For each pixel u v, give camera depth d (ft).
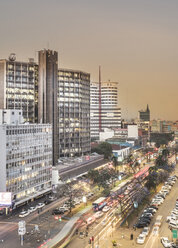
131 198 495.82
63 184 544.62
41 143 531.91
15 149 463.42
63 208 451.94
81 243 339.16
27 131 493.36
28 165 495.82
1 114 509.76
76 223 401.29
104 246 331.16
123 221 410.52
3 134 439.22
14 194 460.55
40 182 529.04
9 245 329.72
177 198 527.40
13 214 434.71
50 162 559.79
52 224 396.37
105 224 402.11
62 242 339.98
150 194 551.59
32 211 448.65
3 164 439.63
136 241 344.69
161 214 443.32
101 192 563.07
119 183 638.53
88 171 631.56
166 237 356.18
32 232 364.38
